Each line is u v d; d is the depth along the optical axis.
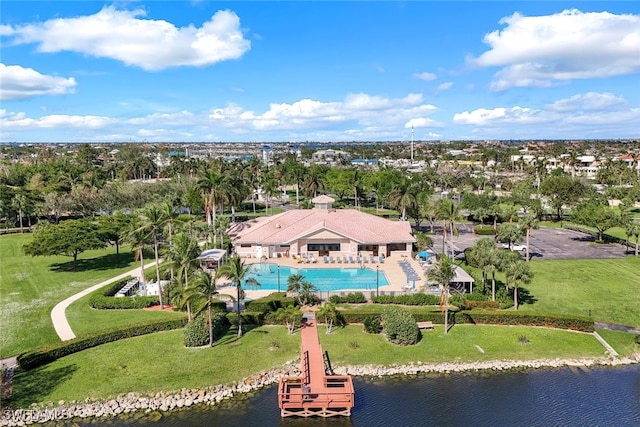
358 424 38.91
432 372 47.09
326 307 54.78
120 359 47.47
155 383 43.69
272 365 47.19
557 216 138.38
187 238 61.12
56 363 46.50
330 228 86.12
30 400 40.88
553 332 54.44
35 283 71.81
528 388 44.03
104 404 40.81
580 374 46.41
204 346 50.38
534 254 91.69
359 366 47.59
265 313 56.44
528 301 64.06
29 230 118.44
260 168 199.88
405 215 119.38
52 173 167.75
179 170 197.00
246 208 164.62
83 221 85.00
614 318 58.31
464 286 66.25
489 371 47.22
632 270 79.00
